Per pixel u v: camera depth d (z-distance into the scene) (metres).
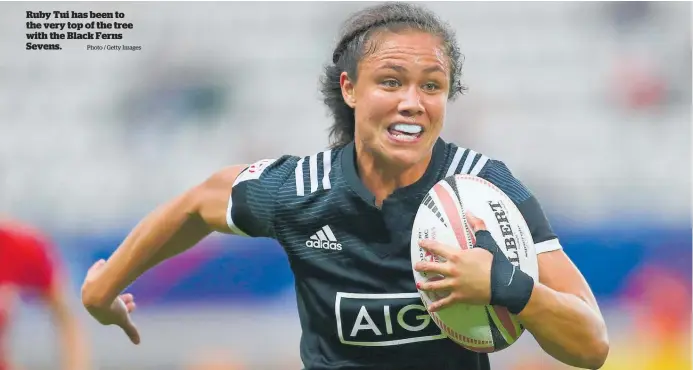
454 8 29.17
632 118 27.75
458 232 9.81
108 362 23.25
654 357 22.62
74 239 26.41
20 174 28.62
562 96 28.06
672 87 27.97
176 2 30.03
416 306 10.58
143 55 29.88
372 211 10.66
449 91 11.41
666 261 24.05
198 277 23.33
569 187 26.59
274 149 28.55
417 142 10.25
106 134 29.19
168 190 28.23
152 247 12.60
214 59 29.67
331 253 10.94
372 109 10.32
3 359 16.11
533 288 9.28
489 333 9.87
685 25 28.45
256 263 23.38
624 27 28.55
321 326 11.24
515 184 10.74
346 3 30.12
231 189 11.80
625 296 23.56
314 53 29.52
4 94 29.66
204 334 23.16
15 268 15.75
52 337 22.75
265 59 29.47
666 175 26.75
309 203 11.00
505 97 28.14
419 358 10.90
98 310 13.16
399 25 10.34
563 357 9.88
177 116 29.09
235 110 29.20
